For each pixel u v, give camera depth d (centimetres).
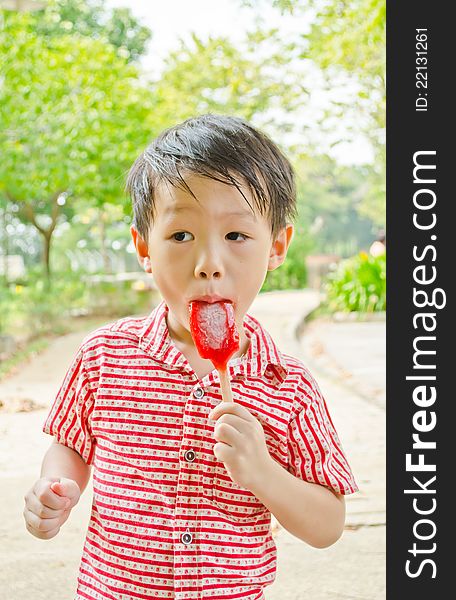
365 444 541
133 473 172
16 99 1295
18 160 1315
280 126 1603
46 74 1328
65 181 1356
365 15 1088
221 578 167
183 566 166
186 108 1591
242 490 170
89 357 181
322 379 853
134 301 1573
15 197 1541
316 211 4056
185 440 170
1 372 896
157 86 1623
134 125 1402
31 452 533
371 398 726
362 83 1414
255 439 156
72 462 184
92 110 1313
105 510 172
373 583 324
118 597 169
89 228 2772
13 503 421
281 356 181
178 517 168
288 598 309
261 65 1544
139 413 174
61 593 314
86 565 175
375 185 2223
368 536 373
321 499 172
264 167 166
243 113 1545
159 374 175
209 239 160
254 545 172
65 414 183
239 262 162
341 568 338
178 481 170
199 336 157
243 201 161
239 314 164
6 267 2145
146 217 168
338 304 1600
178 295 163
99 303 1555
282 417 175
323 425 180
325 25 1288
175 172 160
